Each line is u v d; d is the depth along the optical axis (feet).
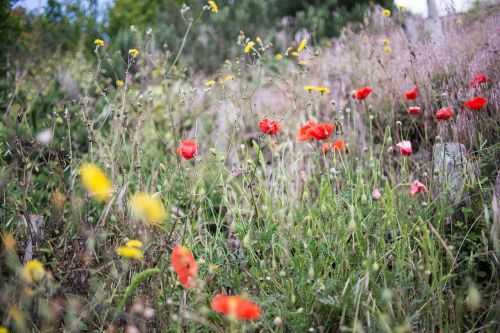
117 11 40.55
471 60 11.23
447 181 7.32
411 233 6.75
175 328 5.65
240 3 26.58
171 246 6.54
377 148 10.55
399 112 11.98
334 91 12.75
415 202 7.14
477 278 6.79
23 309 5.66
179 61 20.81
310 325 5.73
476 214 7.22
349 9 28.66
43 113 13.69
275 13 26.99
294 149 10.73
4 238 6.07
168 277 6.61
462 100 9.79
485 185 7.55
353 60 14.98
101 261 7.13
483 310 6.10
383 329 5.08
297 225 7.05
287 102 12.43
